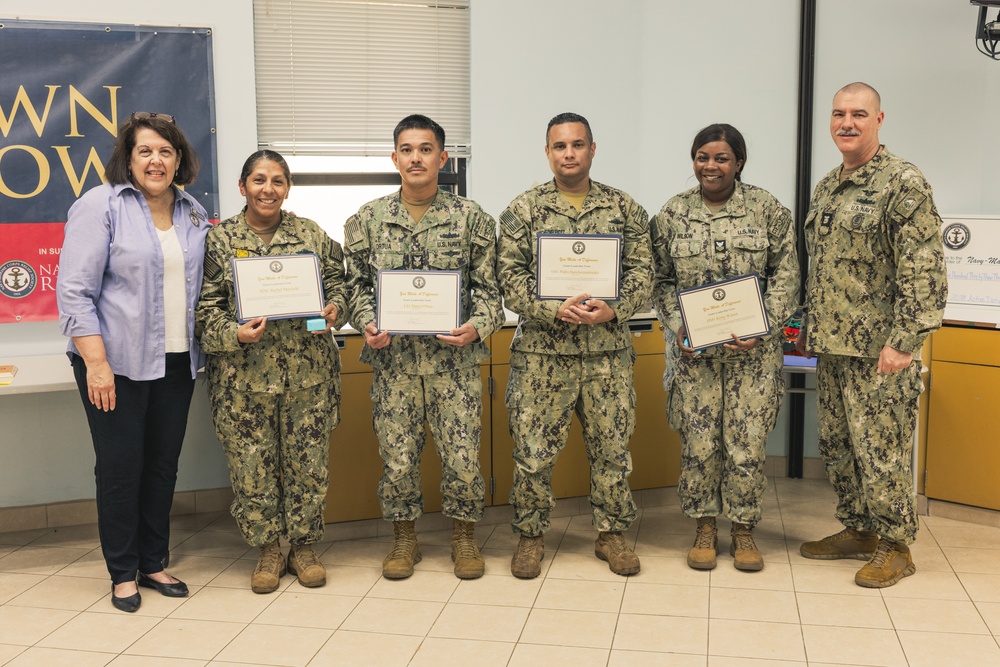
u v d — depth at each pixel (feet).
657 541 11.23
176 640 8.54
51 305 11.51
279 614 9.13
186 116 11.85
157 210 9.25
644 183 13.93
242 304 9.14
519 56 13.23
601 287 9.57
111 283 8.96
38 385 9.79
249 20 12.02
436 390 9.87
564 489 12.29
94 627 8.85
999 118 12.59
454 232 9.75
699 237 9.96
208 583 10.02
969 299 11.55
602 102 13.62
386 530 11.66
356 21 12.76
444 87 13.26
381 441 9.95
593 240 9.54
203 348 9.32
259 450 9.55
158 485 9.59
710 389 10.12
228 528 11.92
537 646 8.32
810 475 14.07
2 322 11.32
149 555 9.74
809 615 8.91
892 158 9.29
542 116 13.44
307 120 12.79
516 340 10.12
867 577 9.62
